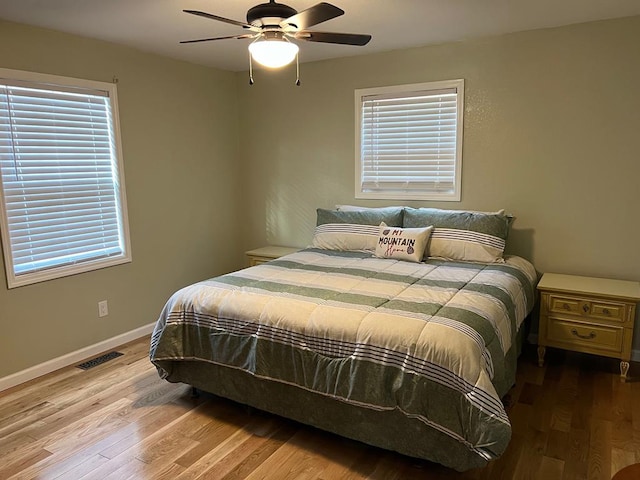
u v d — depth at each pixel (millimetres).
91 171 3539
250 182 4938
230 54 3955
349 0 2682
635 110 3180
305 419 2453
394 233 3559
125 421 2664
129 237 3844
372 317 2271
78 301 3500
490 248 3385
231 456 2330
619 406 2729
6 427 2613
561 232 3533
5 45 2959
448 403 1997
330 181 4461
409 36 3512
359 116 4180
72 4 2662
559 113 3410
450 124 3826
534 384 3016
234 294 2684
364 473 2195
